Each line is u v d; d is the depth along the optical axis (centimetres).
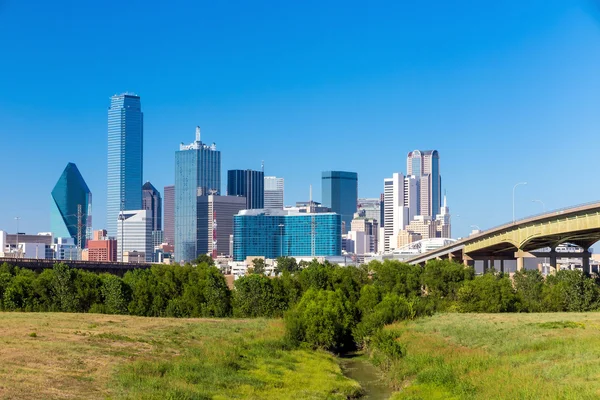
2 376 6209
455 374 7538
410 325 11475
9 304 13175
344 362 9906
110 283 13600
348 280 14425
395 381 8200
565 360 7425
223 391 6775
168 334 9750
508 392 6275
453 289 15975
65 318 11044
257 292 13700
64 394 5856
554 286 14825
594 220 14875
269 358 8856
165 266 15725
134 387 6300
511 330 10019
